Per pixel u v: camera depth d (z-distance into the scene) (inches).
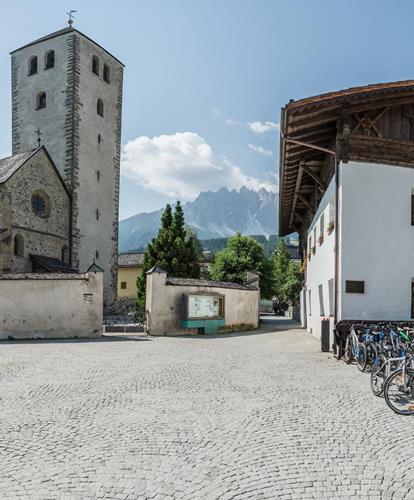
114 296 1668.3
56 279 738.8
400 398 280.8
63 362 457.1
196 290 860.0
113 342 663.8
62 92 1549.0
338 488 172.7
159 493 166.9
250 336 818.8
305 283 1075.9
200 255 2544.3
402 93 521.7
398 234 525.3
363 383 361.7
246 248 2007.9
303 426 247.4
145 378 376.5
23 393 318.3
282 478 180.9
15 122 1638.8
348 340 470.6
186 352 554.3
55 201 1421.0
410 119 547.5
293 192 857.5
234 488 171.6
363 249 519.5
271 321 1561.3
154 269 811.4
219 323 892.0
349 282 515.8
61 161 1529.3
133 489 169.9
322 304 710.5
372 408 283.9
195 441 222.2
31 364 442.0
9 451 207.6
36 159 1343.5
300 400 304.3
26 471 185.5
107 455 203.2
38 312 726.5
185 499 162.6
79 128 1546.5
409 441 224.8
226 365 452.8
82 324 746.2
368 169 526.3
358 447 215.8
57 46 1572.3
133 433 233.8
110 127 1692.9
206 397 311.1
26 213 1295.5
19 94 1640.0
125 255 2345.0
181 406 286.7
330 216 602.5
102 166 1638.8
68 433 233.0
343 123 525.3
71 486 172.1
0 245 1206.9
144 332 853.2
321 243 692.7
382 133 536.4
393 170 531.5
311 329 883.4
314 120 530.0
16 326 714.8
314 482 177.6
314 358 507.2
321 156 660.1
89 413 269.1
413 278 526.9
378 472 187.6
